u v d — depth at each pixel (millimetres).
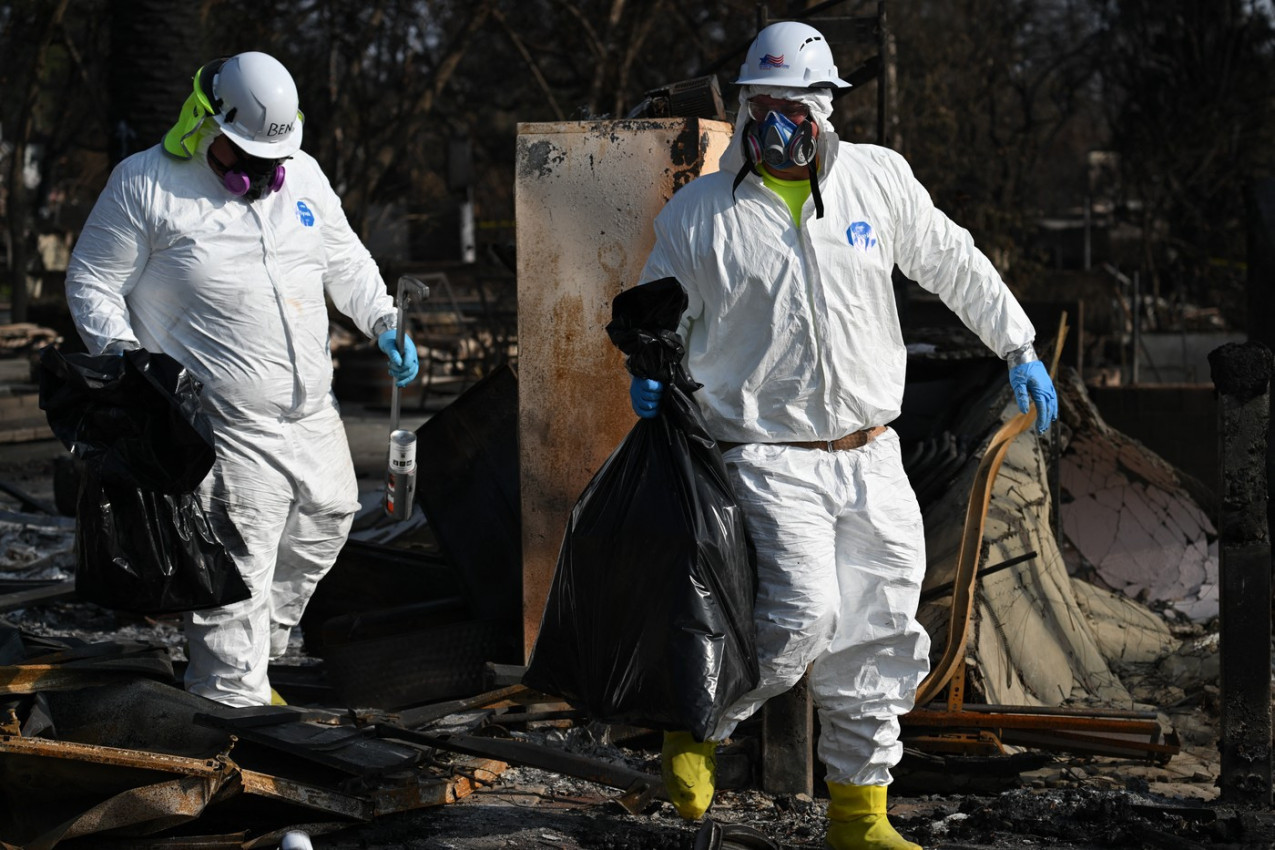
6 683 4555
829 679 4254
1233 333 23172
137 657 4922
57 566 8812
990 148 34688
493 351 21984
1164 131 38375
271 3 26547
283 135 4793
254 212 4910
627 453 4109
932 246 4316
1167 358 23281
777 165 4027
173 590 4656
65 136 43625
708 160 5402
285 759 4652
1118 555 8789
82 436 4570
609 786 4648
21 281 30953
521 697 5535
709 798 4180
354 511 5418
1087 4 43219
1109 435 9719
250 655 5086
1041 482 8008
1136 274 25422
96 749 4172
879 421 4230
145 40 13992
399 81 30734
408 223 41219
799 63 4074
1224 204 38438
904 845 4195
